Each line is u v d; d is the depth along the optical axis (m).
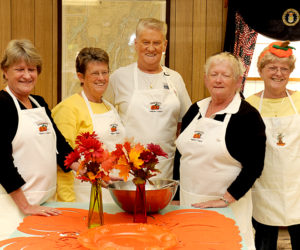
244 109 2.20
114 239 1.57
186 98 3.06
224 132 2.19
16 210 2.00
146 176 1.79
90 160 1.75
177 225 1.81
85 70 2.52
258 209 2.76
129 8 4.44
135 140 2.83
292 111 2.68
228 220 1.89
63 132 2.45
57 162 2.35
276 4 3.54
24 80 2.07
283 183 2.66
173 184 2.01
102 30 4.45
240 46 4.25
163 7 4.43
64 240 1.61
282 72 2.61
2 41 4.46
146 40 2.74
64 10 4.43
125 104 2.85
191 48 4.45
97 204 1.75
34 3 4.43
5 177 1.94
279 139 2.65
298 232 2.75
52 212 1.95
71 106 2.50
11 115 2.02
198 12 4.43
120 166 1.75
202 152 2.25
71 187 2.44
